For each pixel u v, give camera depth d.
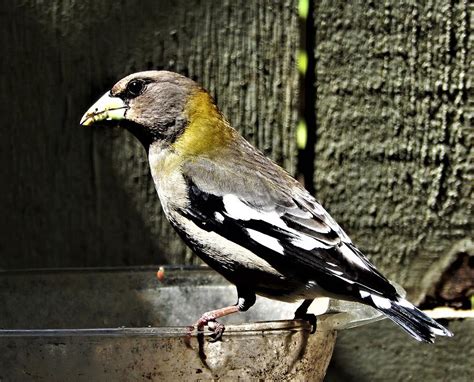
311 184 9.21
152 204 9.27
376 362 9.16
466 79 9.11
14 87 9.23
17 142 9.26
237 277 7.72
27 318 7.86
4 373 6.62
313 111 9.16
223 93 9.16
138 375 6.61
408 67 9.11
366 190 9.20
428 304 9.27
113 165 9.26
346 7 9.06
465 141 9.16
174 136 8.08
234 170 7.89
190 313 8.12
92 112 8.26
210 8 9.11
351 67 9.12
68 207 9.29
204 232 7.78
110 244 9.30
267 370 6.83
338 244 7.44
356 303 7.71
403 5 9.06
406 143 9.16
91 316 7.99
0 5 9.16
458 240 9.22
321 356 7.31
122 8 9.12
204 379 6.70
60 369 6.58
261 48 9.12
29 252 9.32
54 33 9.17
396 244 9.23
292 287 7.57
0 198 9.29
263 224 7.61
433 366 9.12
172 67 9.16
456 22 9.07
